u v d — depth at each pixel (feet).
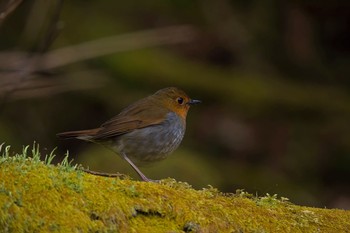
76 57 40.50
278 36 55.47
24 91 38.75
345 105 52.60
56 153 45.44
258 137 50.52
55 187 14.94
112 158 38.52
